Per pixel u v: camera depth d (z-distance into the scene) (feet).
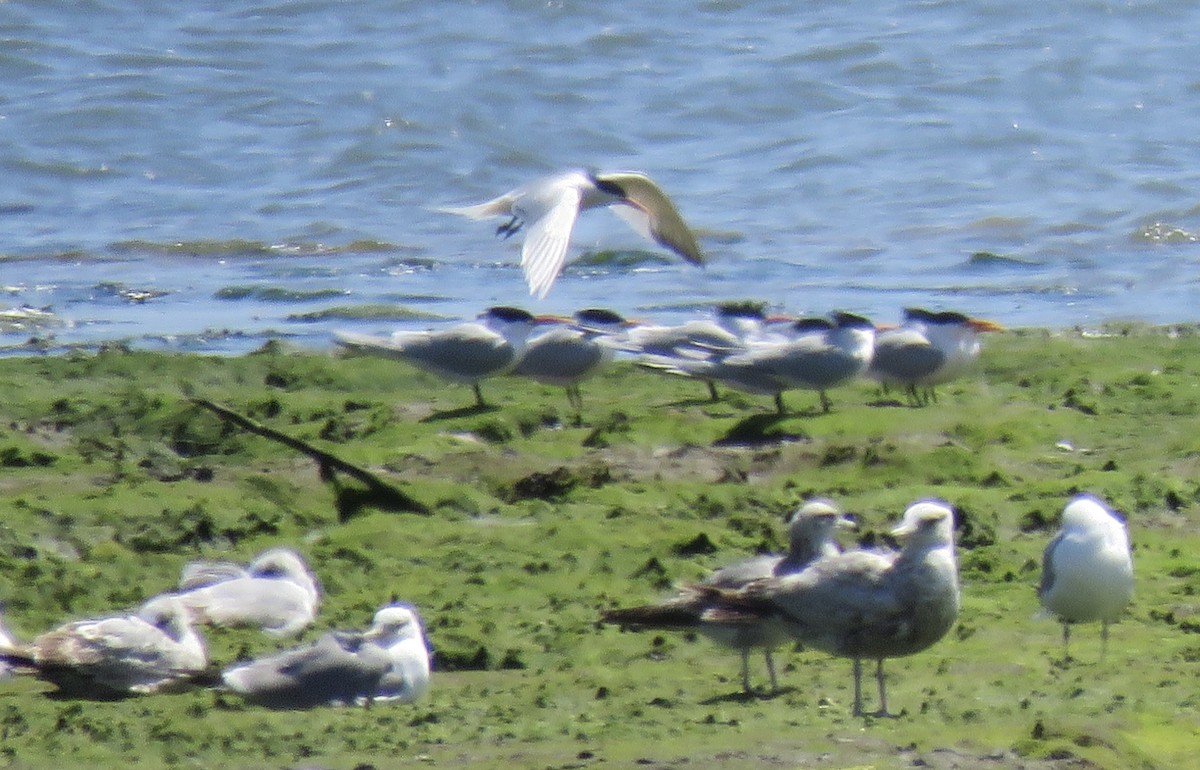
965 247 98.78
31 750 32.30
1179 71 142.00
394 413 62.49
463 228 107.14
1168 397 61.98
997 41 148.77
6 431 57.06
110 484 51.42
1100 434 58.29
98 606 42.50
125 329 79.51
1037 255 96.12
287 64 145.18
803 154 124.57
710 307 83.82
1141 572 45.03
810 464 55.57
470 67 143.54
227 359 67.97
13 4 156.15
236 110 133.69
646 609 34.99
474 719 34.24
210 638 39.47
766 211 109.29
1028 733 32.09
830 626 33.73
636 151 127.65
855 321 63.67
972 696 35.27
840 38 150.61
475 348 63.67
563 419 61.16
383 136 128.88
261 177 120.98
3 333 78.64
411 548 46.93
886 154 124.26
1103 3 156.46
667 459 56.03
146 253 99.25
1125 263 93.45
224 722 33.55
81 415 58.70
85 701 35.32
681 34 152.66
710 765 30.37
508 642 39.93
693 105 136.36
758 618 34.27
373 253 99.40
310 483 52.21
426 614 41.75
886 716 33.83
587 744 32.01
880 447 55.26
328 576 44.55
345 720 33.91
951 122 130.72
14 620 41.34
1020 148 125.29
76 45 147.54
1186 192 112.37
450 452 55.67
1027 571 45.47
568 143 129.49
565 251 32.71
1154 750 31.68
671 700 35.40
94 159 123.75
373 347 64.64
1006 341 72.54
